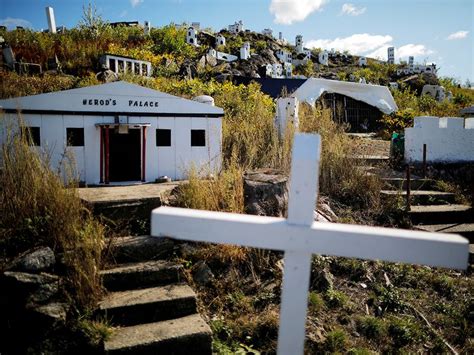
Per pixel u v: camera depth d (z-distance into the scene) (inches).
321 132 343.0
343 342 158.7
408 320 177.6
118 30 1202.6
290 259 65.1
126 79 549.0
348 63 1692.9
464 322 178.9
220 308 170.6
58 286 154.3
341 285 196.7
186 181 266.4
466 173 342.6
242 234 64.8
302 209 63.8
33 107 246.1
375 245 60.6
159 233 66.2
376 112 696.4
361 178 283.9
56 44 805.2
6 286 151.4
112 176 279.9
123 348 135.5
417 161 353.4
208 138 270.1
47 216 173.0
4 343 144.6
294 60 1509.6
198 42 1398.9
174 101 278.5
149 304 155.3
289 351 67.4
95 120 261.1
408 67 1521.9
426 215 269.4
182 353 143.4
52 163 252.5
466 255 57.2
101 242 172.9
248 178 226.2
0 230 170.7
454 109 725.9
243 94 547.5
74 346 141.2
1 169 192.1
